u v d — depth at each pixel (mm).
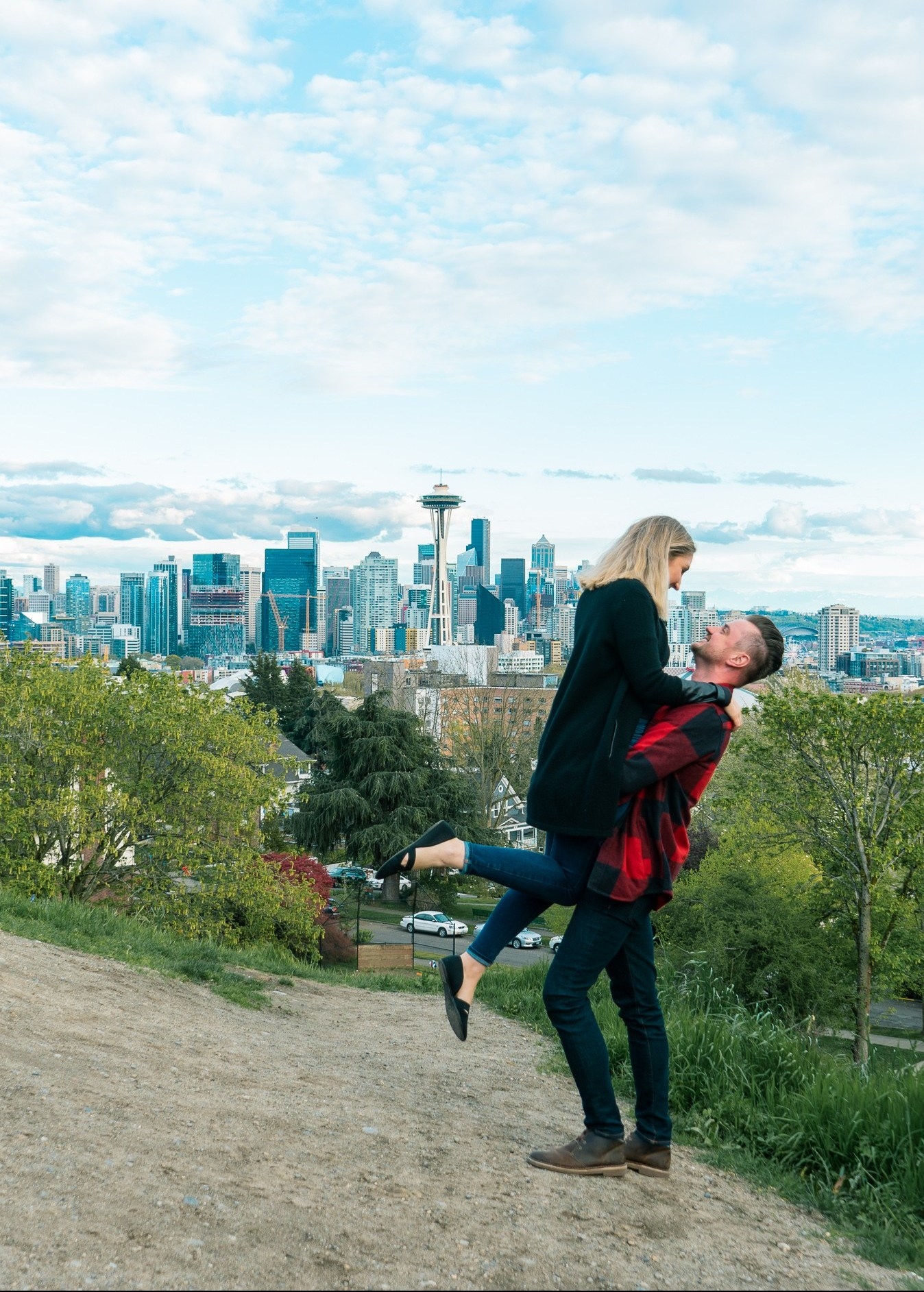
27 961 6996
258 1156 3311
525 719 56781
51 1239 2410
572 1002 3408
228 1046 5633
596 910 3354
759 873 25422
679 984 7141
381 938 38625
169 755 18078
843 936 24219
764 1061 5191
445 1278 2490
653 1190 3449
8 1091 3662
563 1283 2549
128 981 7312
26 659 18750
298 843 39875
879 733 22438
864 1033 22094
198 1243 2512
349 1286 2385
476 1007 8766
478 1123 4227
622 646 3162
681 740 3225
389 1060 5914
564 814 3219
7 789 16797
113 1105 3715
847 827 23375
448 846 3320
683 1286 2633
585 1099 3518
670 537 3309
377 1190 3092
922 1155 3939
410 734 40219
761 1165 4082
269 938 18625
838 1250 3162
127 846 17797
